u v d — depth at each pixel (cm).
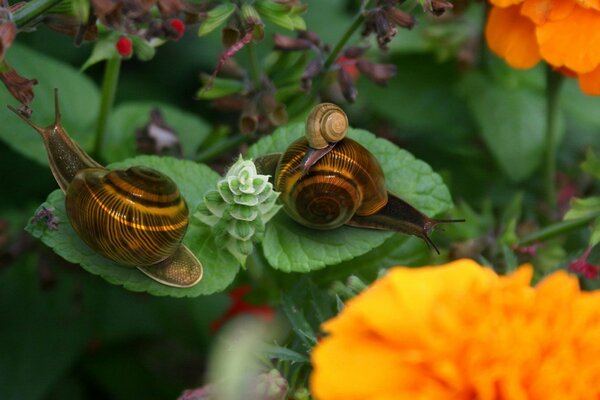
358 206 51
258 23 53
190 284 51
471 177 66
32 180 66
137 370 65
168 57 69
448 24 65
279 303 55
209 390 49
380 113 66
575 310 45
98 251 50
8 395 61
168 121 64
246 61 67
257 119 57
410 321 44
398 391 43
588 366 44
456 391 44
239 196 50
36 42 68
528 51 57
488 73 66
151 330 64
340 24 68
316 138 50
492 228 60
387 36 55
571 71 58
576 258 55
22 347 62
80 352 62
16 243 61
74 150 50
